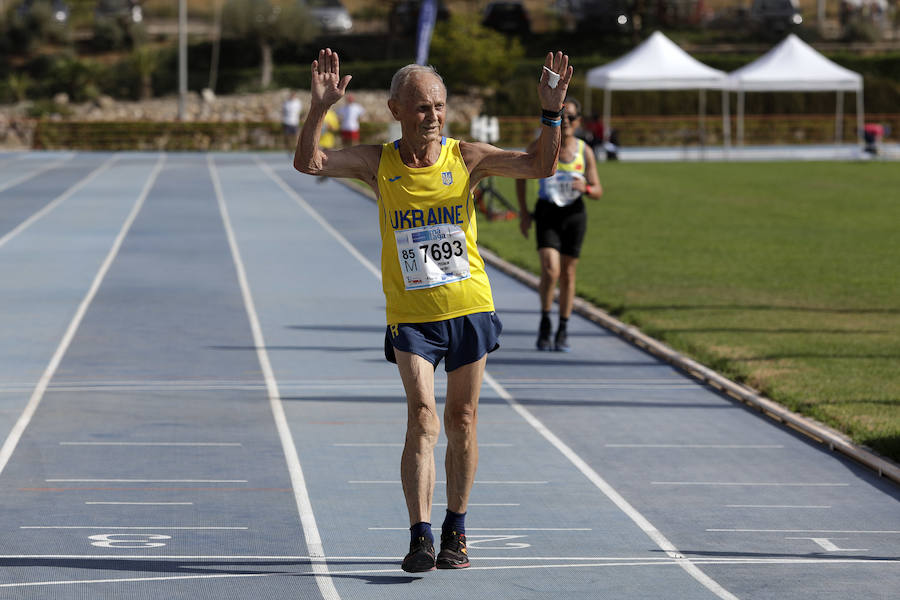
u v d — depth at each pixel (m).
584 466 21.00
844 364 29.44
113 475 19.81
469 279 14.96
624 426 24.00
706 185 92.44
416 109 14.57
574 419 24.55
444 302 14.81
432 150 14.92
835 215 70.94
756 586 15.00
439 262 14.81
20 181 92.19
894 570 15.68
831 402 25.08
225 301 39.41
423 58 85.69
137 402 25.25
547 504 18.69
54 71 166.38
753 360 29.83
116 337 32.72
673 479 20.22
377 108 155.75
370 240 57.59
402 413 24.70
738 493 19.42
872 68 161.12
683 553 16.36
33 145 137.38
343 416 24.36
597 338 34.09
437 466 20.81
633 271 47.69
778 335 33.53
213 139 138.75
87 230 60.09
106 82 168.75
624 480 20.12
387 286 15.05
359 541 16.72
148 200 77.12
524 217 31.92
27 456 20.89
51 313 36.41
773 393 26.17
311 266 48.41
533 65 159.00
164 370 28.58
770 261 51.03
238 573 15.24
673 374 29.27
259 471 20.25
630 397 26.67
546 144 14.70
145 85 167.38
